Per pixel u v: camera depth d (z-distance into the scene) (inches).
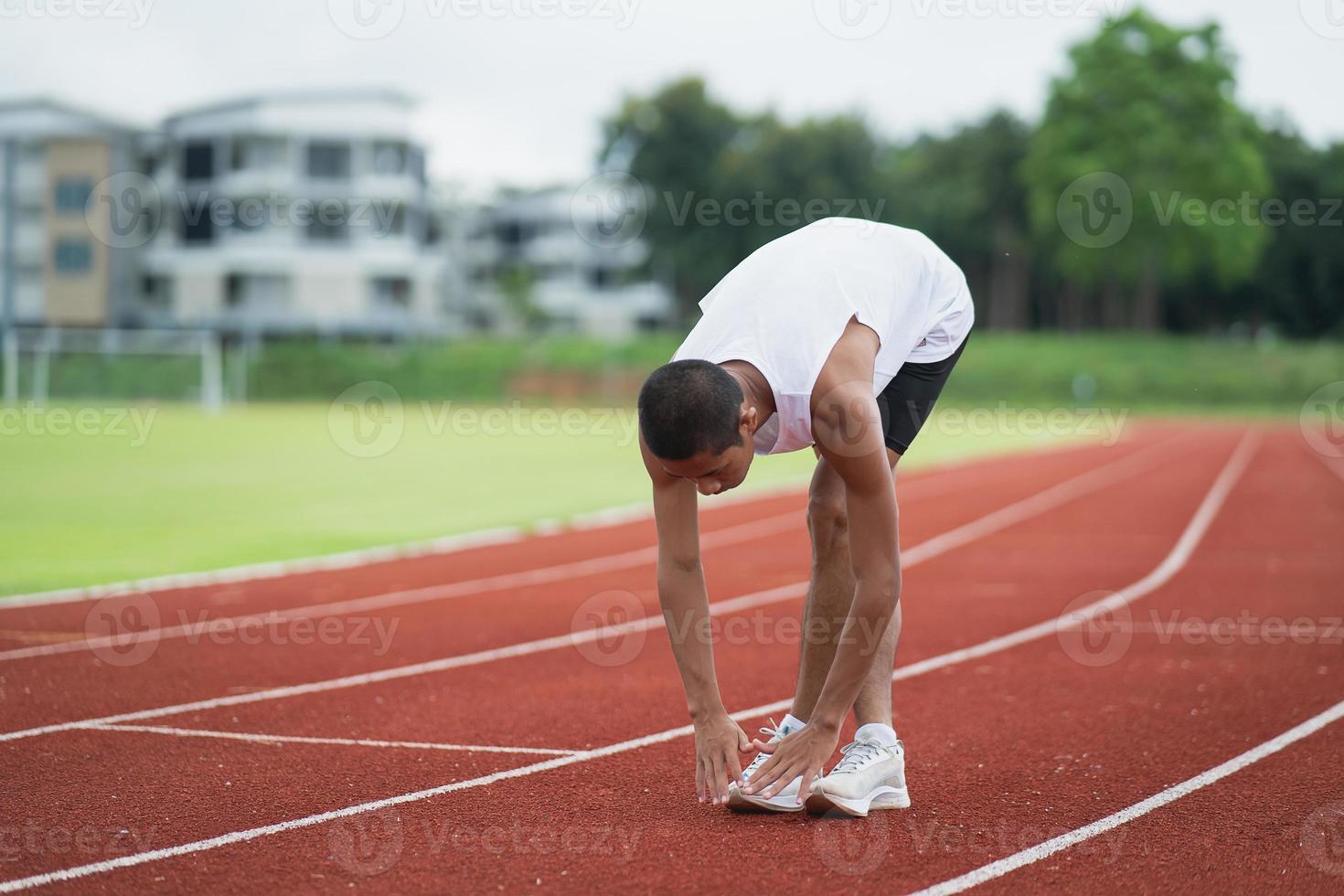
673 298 3344.0
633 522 679.7
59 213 2706.7
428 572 496.1
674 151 2908.5
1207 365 2455.7
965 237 3299.7
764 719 269.1
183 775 219.0
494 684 300.5
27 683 297.7
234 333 2780.5
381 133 2783.0
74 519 651.5
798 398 171.3
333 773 220.8
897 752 196.9
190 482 862.5
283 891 160.4
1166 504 799.7
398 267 2822.3
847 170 2819.9
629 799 203.6
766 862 170.7
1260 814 194.7
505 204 3528.5
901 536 634.8
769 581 477.7
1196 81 2495.1
